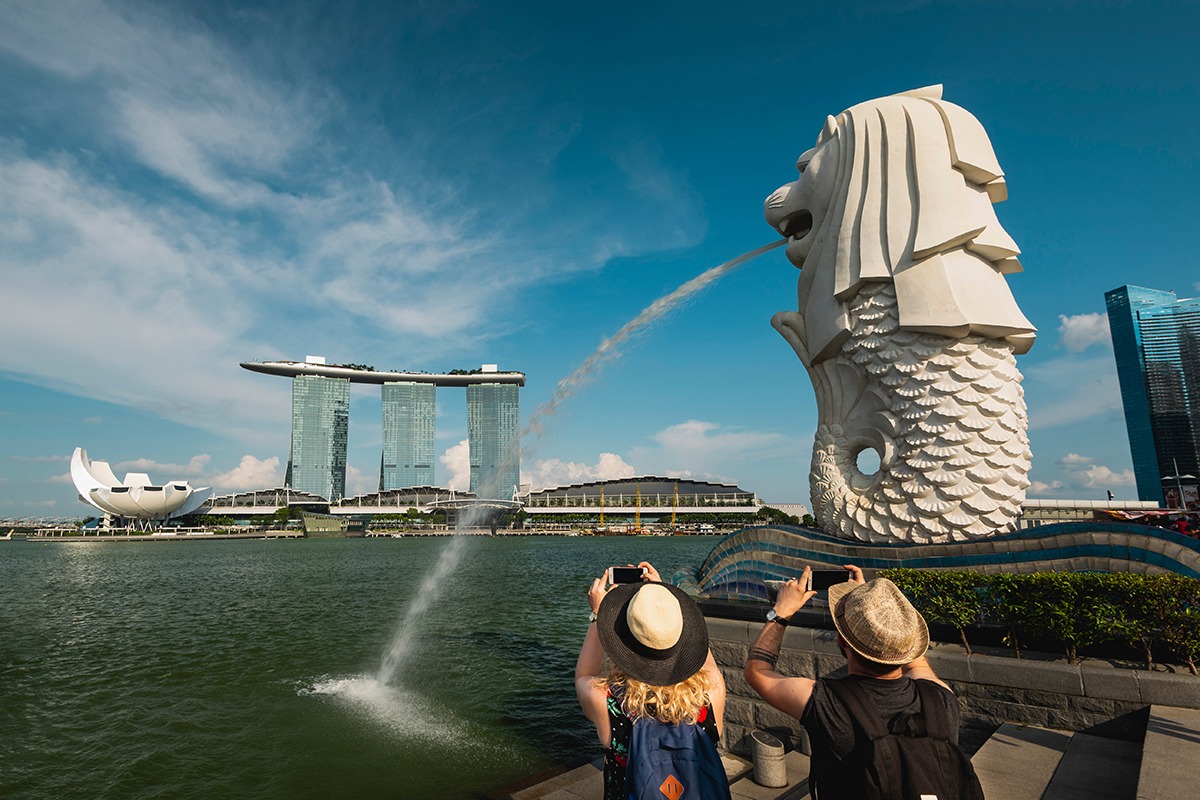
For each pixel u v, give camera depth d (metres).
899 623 2.70
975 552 9.11
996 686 7.33
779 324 12.73
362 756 12.39
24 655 22.28
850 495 11.09
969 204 10.37
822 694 2.68
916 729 2.54
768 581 10.10
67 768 12.02
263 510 181.25
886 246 10.67
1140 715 6.55
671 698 2.57
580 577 50.81
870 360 10.85
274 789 10.97
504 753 12.51
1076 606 7.08
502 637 25.03
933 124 10.69
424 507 182.38
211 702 16.12
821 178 11.79
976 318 9.96
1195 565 7.41
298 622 29.08
